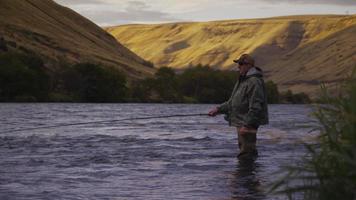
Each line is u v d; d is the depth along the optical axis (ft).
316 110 10.69
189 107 302.86
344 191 9.53
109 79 401.70
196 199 23.29
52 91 390.01
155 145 51.83
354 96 10.09
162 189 26.13
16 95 353.51
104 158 40.11
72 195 24.48
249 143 38.78
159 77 469.16
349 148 9.53
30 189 26.14
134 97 442.91
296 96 535.19
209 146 50.60
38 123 96.78
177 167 34.68
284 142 52.60
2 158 39.96
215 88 477.77
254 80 38.11
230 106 39.88
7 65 355.15
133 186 27.09
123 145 51.72
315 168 9.96
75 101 388.16
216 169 33.53
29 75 357.00
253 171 32.32
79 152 44.68
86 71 398.01
